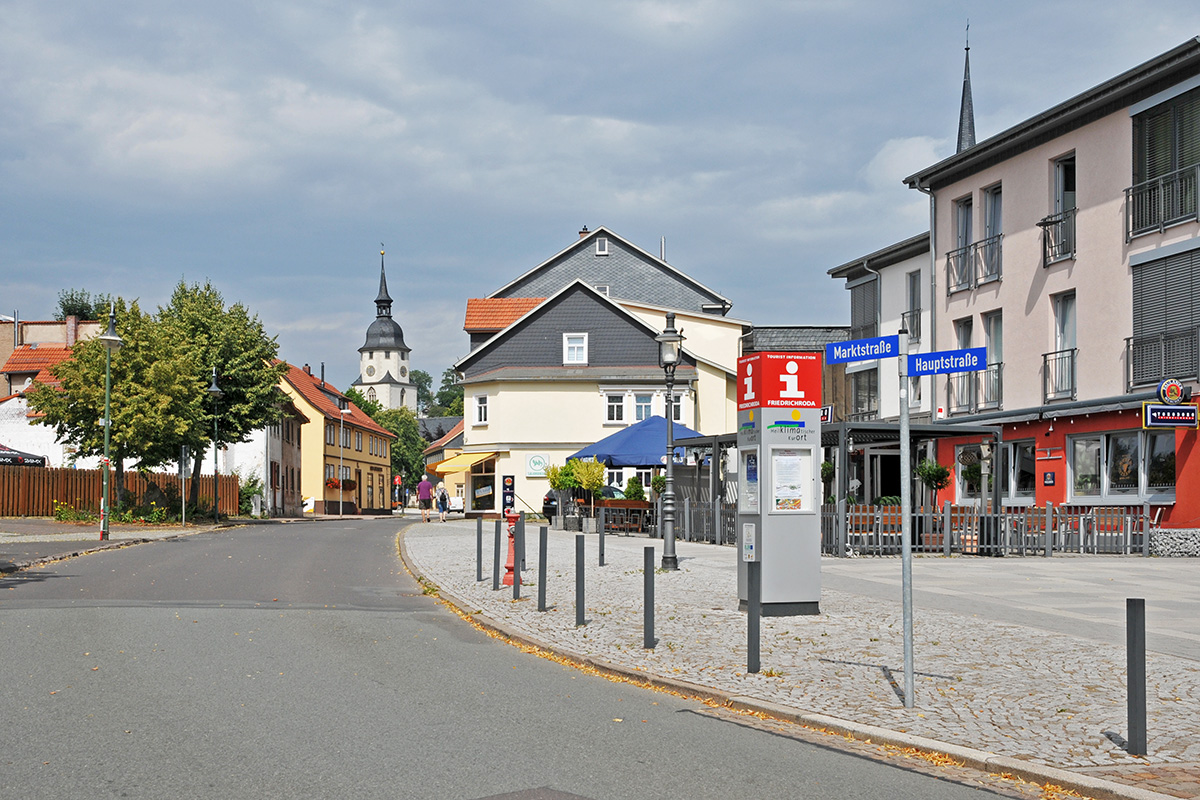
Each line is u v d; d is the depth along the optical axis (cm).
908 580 800
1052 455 2792
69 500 4072
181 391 3634
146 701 806
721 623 1220
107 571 1889
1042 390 2870
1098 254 2684
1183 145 2447
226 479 5019
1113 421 2586
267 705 799
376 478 9638
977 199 3169
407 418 13100
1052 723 739
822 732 743
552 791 576
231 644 1093
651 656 1025
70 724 726
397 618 1339
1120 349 2609
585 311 5172
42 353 6303
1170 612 1304
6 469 3872
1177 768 629
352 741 687
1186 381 2408
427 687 887
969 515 2277
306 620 1295
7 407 5372
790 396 1288
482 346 5134
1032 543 2306
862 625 1195
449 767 624
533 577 1775
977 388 3153
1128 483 2555
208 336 4525
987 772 641
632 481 3309
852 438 2603
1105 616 1266
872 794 588
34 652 1021
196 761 631
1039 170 2902
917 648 1043
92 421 3572
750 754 676
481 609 1398
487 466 5084
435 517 6234
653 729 745
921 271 3569
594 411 4966
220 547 2556
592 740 705
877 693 843
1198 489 2319
